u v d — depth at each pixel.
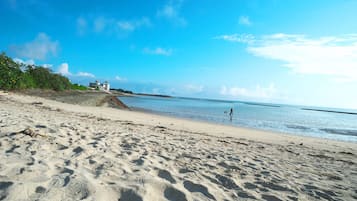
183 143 6.15
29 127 5.04
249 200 2.73
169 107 43.22
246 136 10.96
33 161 3.03
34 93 25.91
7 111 7.60
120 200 2.28
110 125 8.26
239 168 4.12
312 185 3.55
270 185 3.40
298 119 35.12
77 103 22.41
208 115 28.50
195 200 2.51
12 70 24.80
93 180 2.59
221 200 2.62
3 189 2.12
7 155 3.17
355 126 29.27
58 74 43.25
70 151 3.85
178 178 3.16
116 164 3.41
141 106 40.44
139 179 2.84
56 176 2.59
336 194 3.28
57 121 6.81
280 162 5.07
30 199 2.00
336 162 5.93
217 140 7.81
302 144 9.86
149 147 4.99
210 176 3.47
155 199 2.39
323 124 28.91
